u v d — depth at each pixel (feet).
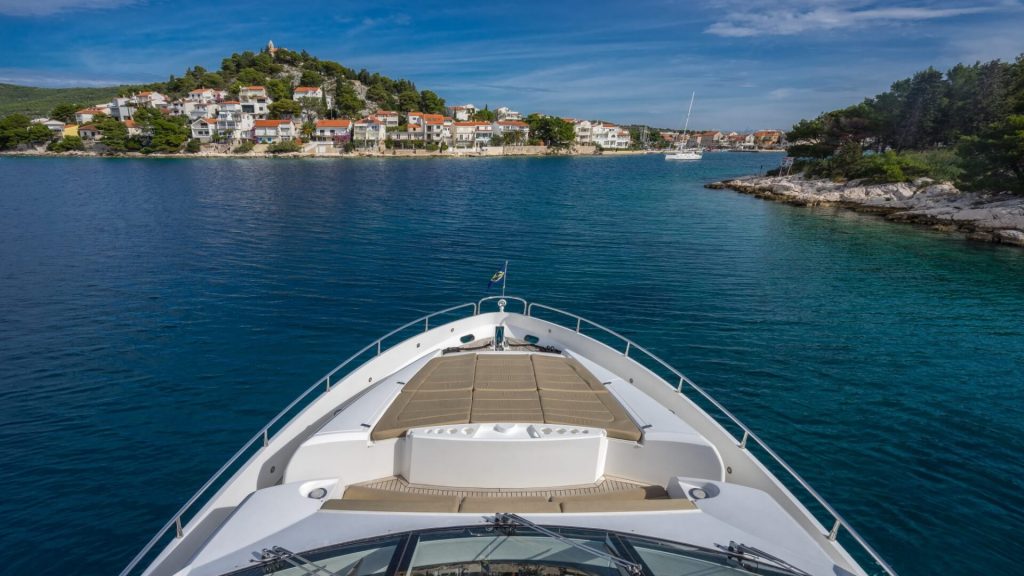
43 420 43.21
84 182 222.89
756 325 69.26
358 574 13.17
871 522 34.27
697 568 13.67
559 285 86.58
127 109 482.28
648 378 29.91
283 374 52.47
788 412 47.32
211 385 49.83
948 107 236.84
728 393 50.62
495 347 35.14
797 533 16.48
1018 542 32.63
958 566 30.89
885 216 177.78
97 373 51.42
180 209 155.33
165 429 42.63
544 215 162.71
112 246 105.09
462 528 14.61
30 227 122.83
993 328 70.23
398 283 85.20
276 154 435.12
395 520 16.06
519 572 13.37
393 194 206.28
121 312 67.97
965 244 131.13
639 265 101.24
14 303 70.33
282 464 24.48
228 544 15.49
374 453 21.56
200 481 36.70
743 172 382.42
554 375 27.04
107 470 37.45
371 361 31.45
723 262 105.60
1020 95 186.80
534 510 16.89
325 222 140.15
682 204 197.98
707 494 19.03
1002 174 161.79
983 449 42.24
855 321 71.97
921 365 57.72
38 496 34.68
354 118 534.37
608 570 13.42
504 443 20.65
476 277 89.97
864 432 44.39
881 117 255.50
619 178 312.09
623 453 22.15
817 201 208.44
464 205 180.96
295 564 13.66
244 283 82.33
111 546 30.99
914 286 91.15
